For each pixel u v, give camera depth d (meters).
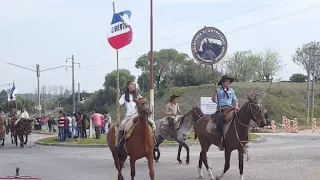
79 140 29.45
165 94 80.75
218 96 12.98
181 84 88.94
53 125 50.19
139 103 10.52
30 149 26.70
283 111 64.06
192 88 77.56
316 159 17.53
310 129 50.69
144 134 10.45
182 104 72.69
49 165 17.64
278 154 19.70
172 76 91.94
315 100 69.06
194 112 16.88
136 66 95.19
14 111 36.53
